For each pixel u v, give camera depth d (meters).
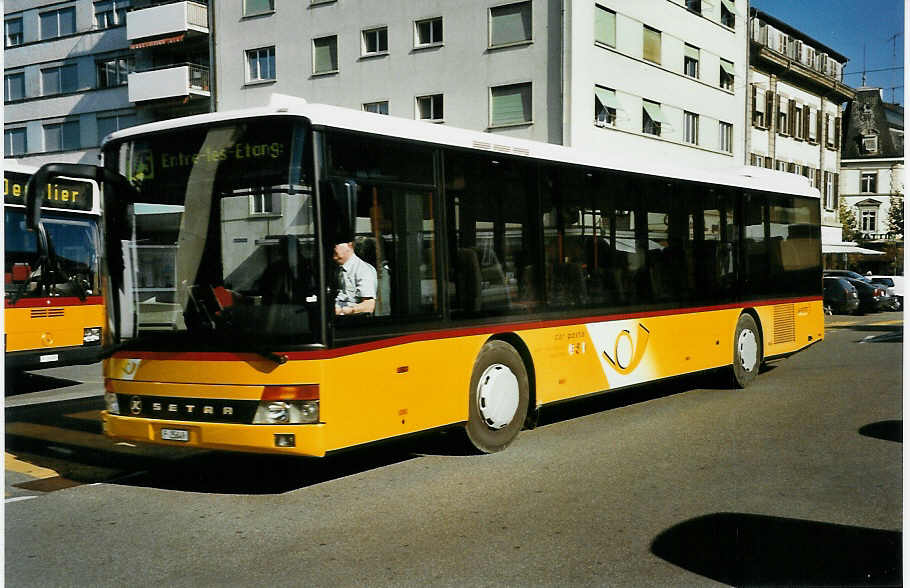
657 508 6.27
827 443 8.52
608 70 32.91
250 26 37.50
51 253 13.10
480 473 7.50
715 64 40.97
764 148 47.94
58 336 13.16
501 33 32.06
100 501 6.85
